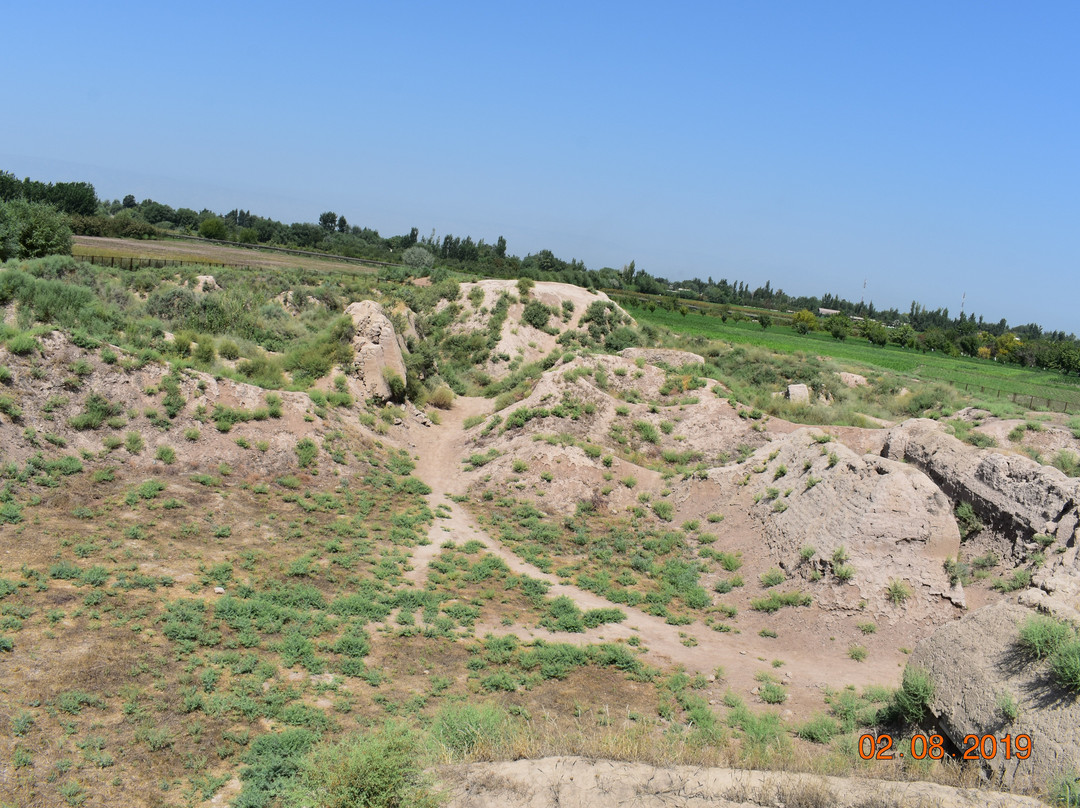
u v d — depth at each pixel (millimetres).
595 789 8586
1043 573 16766
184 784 9617
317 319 44438
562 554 21953
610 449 30469
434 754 9711
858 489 19625
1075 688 9055
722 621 18156
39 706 10508
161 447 22031
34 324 24672
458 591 18109
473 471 27984
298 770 9906
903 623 16922
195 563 16453
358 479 25078
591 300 57688
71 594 13750
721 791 8562
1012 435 30562
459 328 52000
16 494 17844
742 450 30859
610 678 14383
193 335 29344
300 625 14641
